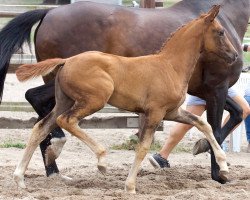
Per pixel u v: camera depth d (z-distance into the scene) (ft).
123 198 30.19
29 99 35.29
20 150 46.47
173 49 32.99
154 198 30.32
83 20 35.32
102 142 50.16
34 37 36.63
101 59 31.65
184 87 33.09
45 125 32.86
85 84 31.45
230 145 49.49
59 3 102.17
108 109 49.19
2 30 35.86
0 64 35.42
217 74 35.99
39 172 38.55
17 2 106.63
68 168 39.96
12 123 48.24
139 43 35.58
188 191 31.42
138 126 48.62
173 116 33.50
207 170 39.47
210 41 33.47
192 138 52.60
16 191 31.53
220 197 30.89
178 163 43.42
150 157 40.14
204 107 41.19
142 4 48.73
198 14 37.52
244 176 37.91
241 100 43.32
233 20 38.17
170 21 36.42
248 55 82.07
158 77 32.24
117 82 31.86
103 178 36.55
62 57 35.50
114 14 35.60
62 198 29.99
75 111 31.60
